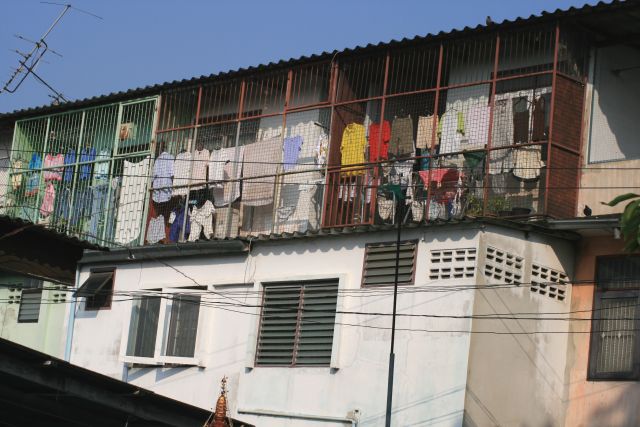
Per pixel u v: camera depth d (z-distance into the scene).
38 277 16.98
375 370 18.56
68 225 23.84
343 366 18.98
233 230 21.91
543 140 18.80
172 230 22.62
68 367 13.24
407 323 18.41
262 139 22.31
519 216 18.50
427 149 20.02
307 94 21.97
